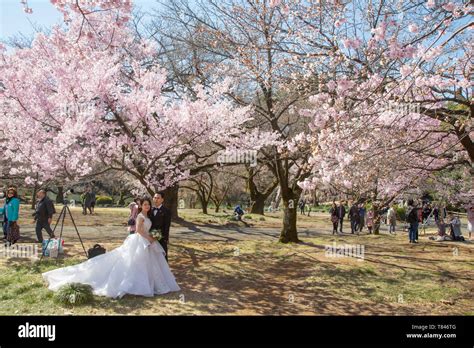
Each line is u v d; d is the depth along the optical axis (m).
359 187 8.66
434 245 15.45
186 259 10.84
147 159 10.38
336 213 19.64
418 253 13.23
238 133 11.48
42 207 11.04
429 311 6.64
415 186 11.61
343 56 6.98
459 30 4.82
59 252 10.04
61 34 9.19
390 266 10.53
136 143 9.55
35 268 8.26
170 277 7.31
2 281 7.11
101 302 6.26
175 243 13.80
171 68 15.12
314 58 8.78
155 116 10.78
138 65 10.46
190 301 6.68
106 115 10.21
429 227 24.67
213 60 13.96
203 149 16.83
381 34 5.90
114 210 29.75
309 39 8.37
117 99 9.34
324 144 6.52
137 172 10.63
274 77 10.74
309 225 25.39
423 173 9.75
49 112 8.95
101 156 9.45
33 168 8.90
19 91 8.53
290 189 14.96
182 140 10.53
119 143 9.23
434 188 14.27
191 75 13.64
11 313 5.64
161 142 9.41
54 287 6.70
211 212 34.09
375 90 5.70
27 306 5.95
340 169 6.63
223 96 12.30
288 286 8.16
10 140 9.05
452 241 17.02
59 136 8.18
